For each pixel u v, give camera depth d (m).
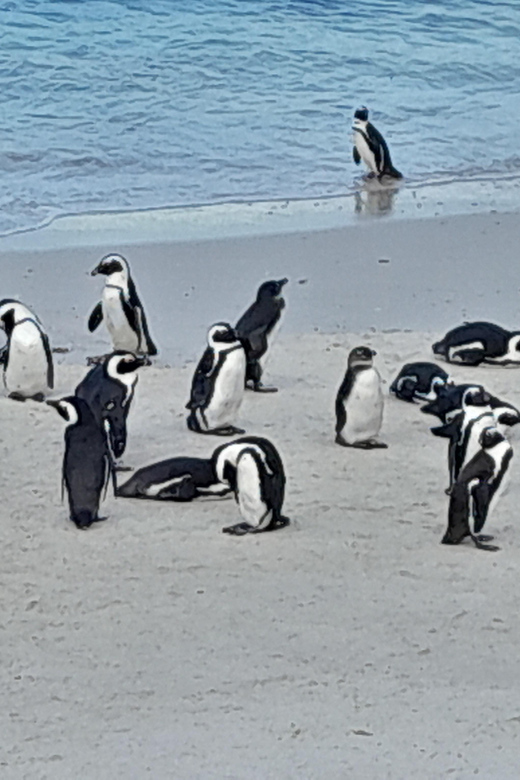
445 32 33.91
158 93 29.16
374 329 17.59
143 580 10.78
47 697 9.16
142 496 12.16
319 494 12.41
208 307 18.53
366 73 31.00
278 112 28.39
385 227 22.20
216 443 13.60
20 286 19.20
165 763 8.40
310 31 33.38
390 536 11.59
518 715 8.95
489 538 11.52
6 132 26.55
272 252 20.89
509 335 15.99
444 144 27.06
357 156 24.92
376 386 13.31
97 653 9.71
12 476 12.75
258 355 14.87
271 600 10.48
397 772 8.30
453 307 18.59
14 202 23.28
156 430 13.91
